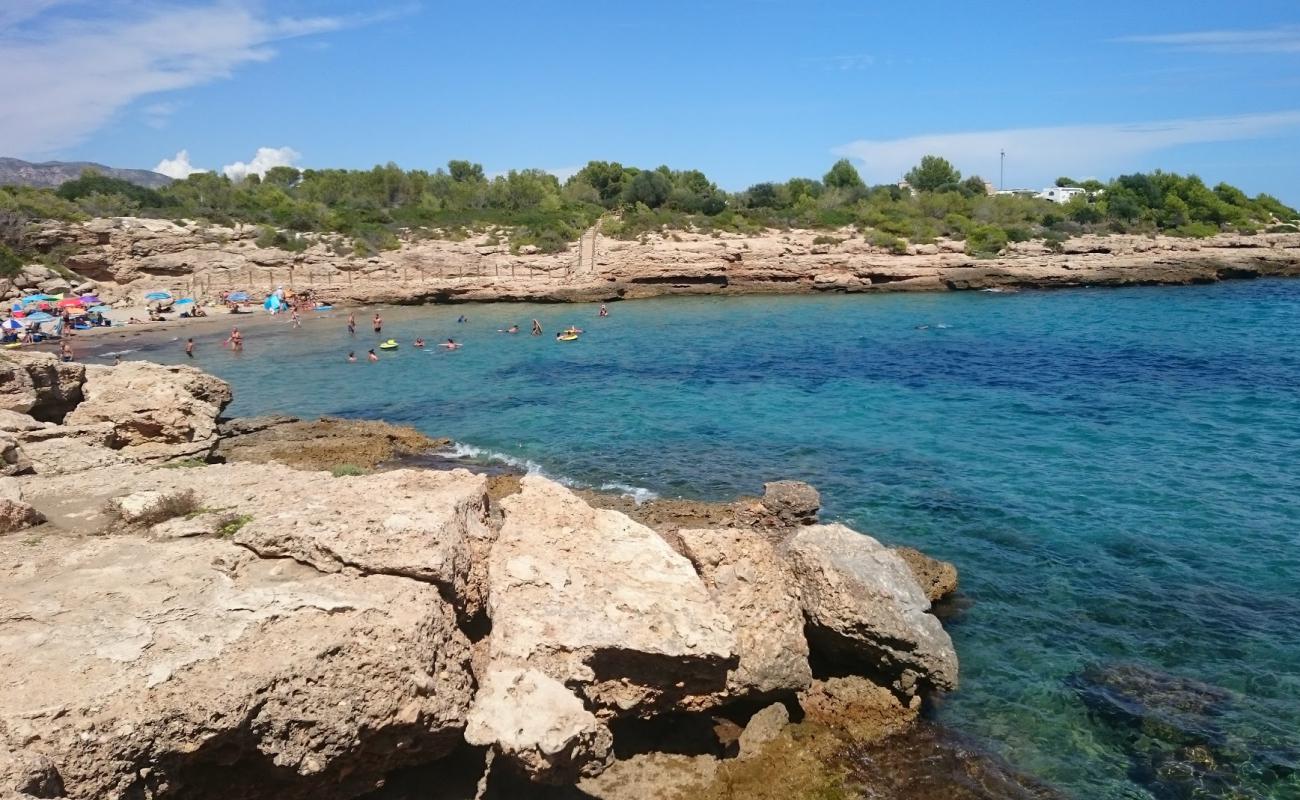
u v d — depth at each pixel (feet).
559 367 143.54
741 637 35.63
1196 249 269.44
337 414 110.93
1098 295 228.02
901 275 253.85
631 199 349.82
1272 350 135.13
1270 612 46.68
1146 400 103.71
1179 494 67.36
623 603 32.50
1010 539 58.49
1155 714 37.06
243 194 324.39
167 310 223.71
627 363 146.30
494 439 93.20
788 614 37.29
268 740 23.66
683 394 117.91
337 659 25.16
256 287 246.27
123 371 73.36
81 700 21.71
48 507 37.17
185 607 26.35
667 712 33.71
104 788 20.93
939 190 378.94
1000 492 69.10
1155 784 32.53
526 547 35.60
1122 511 63.72
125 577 28.43
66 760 20.56
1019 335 164.14
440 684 26.81
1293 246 273.75
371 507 33.60
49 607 26.07
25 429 54.03
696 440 90.53
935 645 37.40
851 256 260.42
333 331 195.11
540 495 39.81
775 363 142.31
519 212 326.03
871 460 80.23
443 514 33.12
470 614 32.53
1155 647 43.04
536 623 30.50
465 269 265.75
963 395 111.24
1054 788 32.27
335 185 361.30
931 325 183.52
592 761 27.71
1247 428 88.28
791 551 40.09
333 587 28.07
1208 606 47.60
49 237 233.76
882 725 35.70
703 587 35.06
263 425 93.97
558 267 265.75
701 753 32.89
